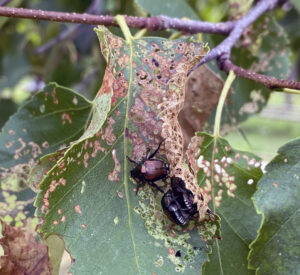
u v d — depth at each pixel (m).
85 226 0.14
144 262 0.14
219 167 0.16
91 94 0.34
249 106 0.23
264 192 0.15
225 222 0.16
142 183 0.15
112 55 0.16
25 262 0.16
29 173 0.17
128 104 0.15
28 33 0.42
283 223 0.14
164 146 0.15
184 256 0.14
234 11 0.25
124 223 0.14
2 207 0.17
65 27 0.42
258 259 0.14
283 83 0.16
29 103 0.18
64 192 0.14
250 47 0.24
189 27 0.20
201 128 0.21
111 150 0.15
